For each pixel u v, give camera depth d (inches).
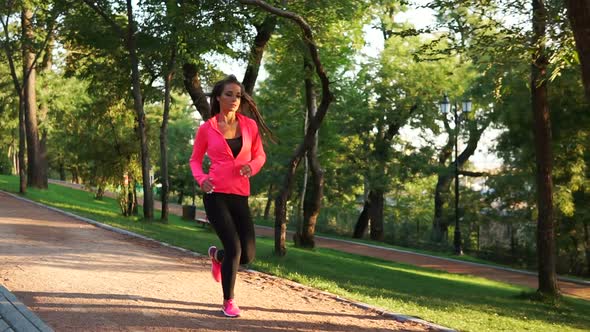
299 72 778.8
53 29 937.5
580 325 443.5
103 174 1054.4
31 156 1261.1
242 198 207.9
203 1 609.6
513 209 1201.4
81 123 1143.6
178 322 199.6
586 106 800.3
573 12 207.3
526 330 342.0
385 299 351.6
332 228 1529.3
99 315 202.5
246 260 212.5
